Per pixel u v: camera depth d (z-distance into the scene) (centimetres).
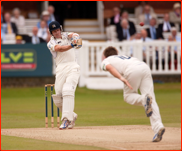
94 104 3788
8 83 5097
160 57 5197
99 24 7031
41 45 5016
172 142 1647
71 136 1844
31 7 7025
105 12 7100
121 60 1781
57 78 2130
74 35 2069
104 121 2564
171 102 3822
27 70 5019
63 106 2083
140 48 5012
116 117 2780
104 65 1769
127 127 2202
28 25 6606
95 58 5497
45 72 5028
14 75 5006
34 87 5091
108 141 1680
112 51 1877
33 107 3600
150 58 5206
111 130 2072
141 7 6594
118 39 5678
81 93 4753
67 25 7056
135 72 1728
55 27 2066
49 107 3597
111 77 5028
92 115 2916
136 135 1870
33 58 5016
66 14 7450
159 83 5228
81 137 1808
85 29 6931
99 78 5025
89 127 2228
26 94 4759
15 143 1658
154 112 1680
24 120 2686
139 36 5356
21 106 3691
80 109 3359
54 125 2411
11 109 3434
